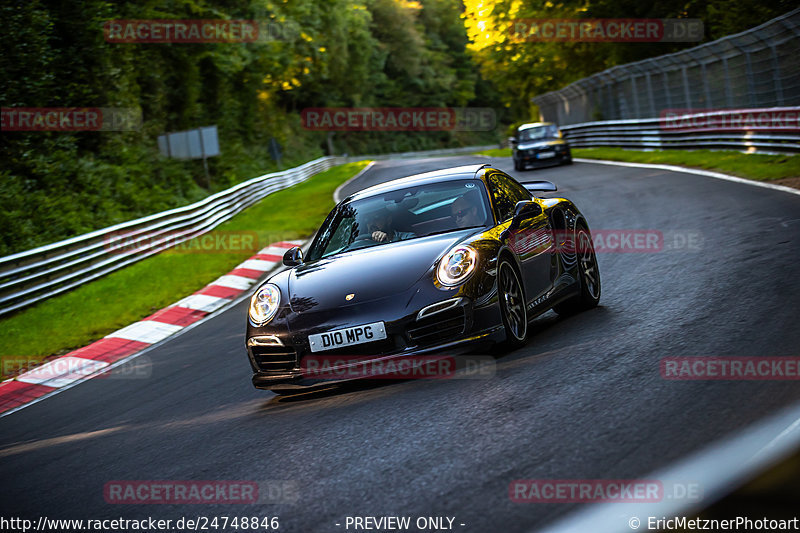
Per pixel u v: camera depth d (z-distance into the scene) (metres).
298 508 7.05
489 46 91.75
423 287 10.88
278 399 12.11
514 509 6.05
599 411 8.16
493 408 8.91
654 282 15.71
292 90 128.38
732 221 21.30
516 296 11.83
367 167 98.19
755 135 38.69
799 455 5.32
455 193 13.13
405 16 175.38
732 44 43.53
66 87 51.62
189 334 21.16
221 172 75.00
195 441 10.45
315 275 11.93
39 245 38.88
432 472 7.25
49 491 9.45
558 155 54.84
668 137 52.59
